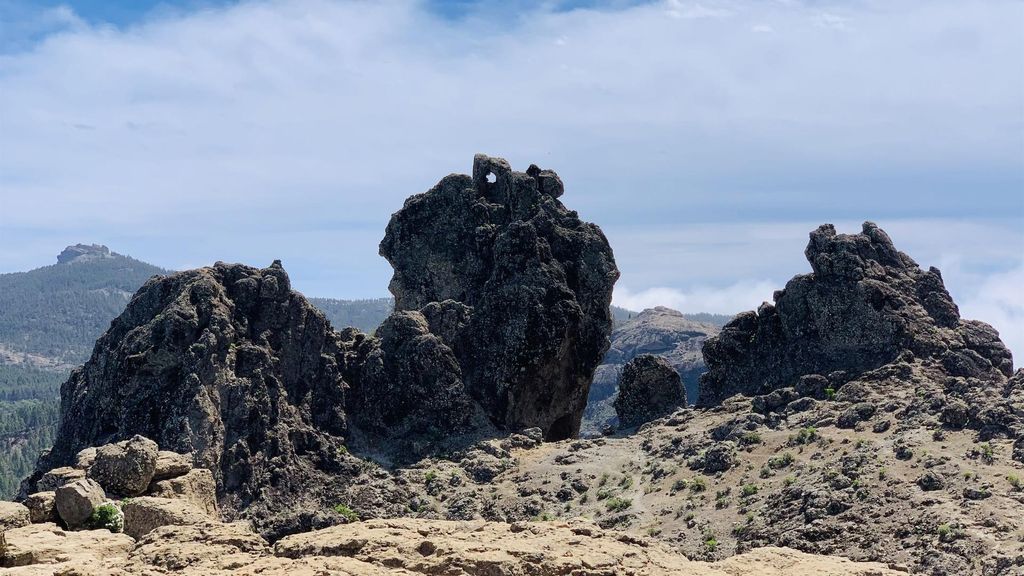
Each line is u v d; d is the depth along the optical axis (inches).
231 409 7372.1
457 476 7465.6
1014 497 5669.3
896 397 7229.3
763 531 6048.2
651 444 7701.8
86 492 2748.5
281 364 7829.7
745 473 6830.7
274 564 1980.8
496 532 2135.8
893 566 2150.6
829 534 5836.6
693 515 6510.8
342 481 7406.5
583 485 7209.6
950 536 5442.9
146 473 3169.3
